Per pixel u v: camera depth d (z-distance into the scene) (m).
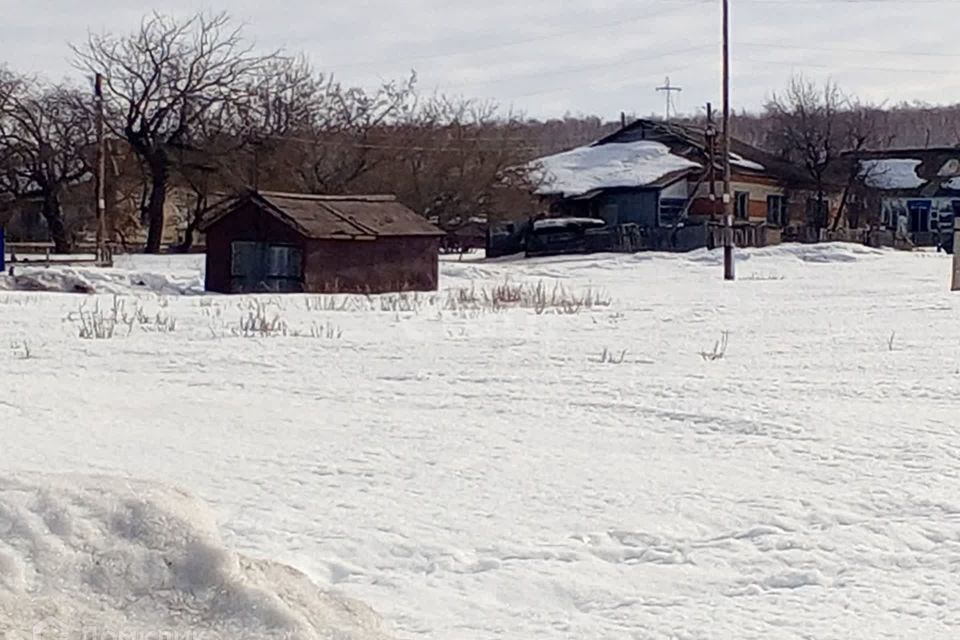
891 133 134.62
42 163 71.12
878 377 16.36
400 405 14.00
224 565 4.77
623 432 12.09
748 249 62.72
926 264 54.62
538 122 125.44
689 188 78.56
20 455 10.53
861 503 8.94
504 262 61.06
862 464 10.38
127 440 11.43
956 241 36.88
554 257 65.25
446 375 16.80
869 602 6.78
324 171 73.94
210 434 11.86
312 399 14.45
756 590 7.04
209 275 43.16
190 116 71.38
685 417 12.93
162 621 4.56
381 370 17.39
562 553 7.72
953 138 149.62
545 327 24.42
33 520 4.93
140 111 71.12
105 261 55.81
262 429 12.20
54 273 41.34
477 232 77.12
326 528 8.27
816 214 87.50
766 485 9.59
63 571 4.73
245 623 4.54
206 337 22.00
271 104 73.56
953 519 8.48
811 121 88.56
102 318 25.33
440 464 10.45
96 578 4.71
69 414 12.92
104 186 59.66
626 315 27.45
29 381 15.63
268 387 15.53
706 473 10.07
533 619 6.53
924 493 9.20
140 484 5.31
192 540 4.87
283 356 19.02
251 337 22.02
